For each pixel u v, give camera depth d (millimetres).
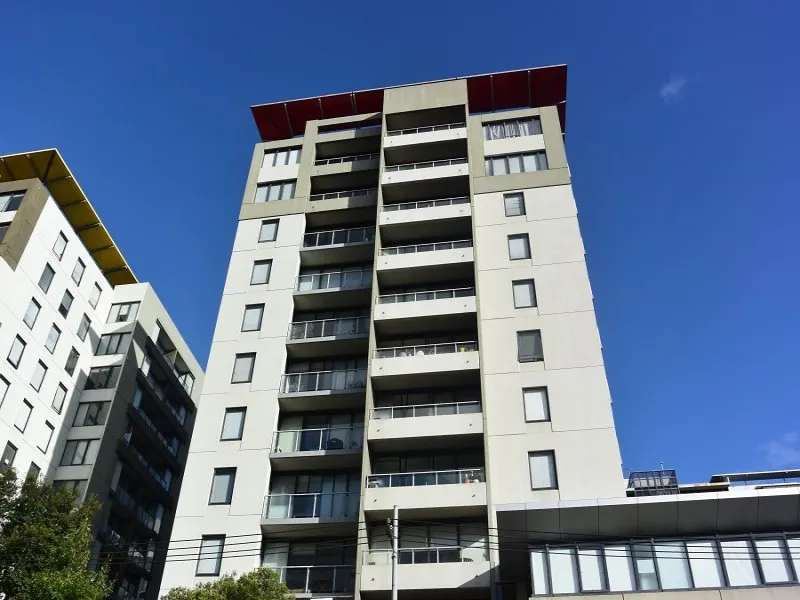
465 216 38969
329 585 29922
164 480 56281
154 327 56188
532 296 36156
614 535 25578
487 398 33188
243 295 39594
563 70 47000
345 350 37438
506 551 26281
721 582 23875
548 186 40344
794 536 24344
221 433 34562
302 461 33438
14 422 42469
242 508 32094
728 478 30828
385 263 37812
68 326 48844
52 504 25875
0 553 23188
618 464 30219
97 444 46781
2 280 42719
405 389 35281
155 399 54156
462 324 36406
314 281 40219
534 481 30453
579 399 32281
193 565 30891
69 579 22312
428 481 31000
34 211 46594
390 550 29469
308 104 49906
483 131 43906
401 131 45062
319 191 45469
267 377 36031
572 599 24312
